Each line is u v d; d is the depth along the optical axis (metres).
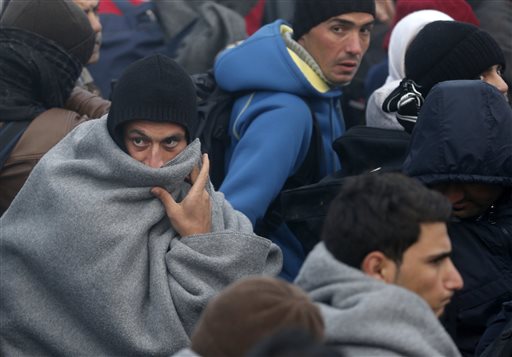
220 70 12.72
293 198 11.38
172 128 9.80
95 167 9.81
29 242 9.76
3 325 9.81
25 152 10.86
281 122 12.13
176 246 9.68
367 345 7.05
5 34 11.45
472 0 15.41
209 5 16.62
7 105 11.07
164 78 9.77
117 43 16.28
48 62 11.45
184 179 10.10
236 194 11.73
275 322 6.26
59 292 9.69
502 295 9.68
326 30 12.60
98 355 9.59
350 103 15.73
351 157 11.46
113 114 9.84
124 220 9.66
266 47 12.62
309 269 7.42
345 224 7.40
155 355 9.44
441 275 7.52
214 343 6.31
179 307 9.52
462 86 9.83
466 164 9.69
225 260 9.66
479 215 9.98
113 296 9.47
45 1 11.55
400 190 7.41
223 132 12.57
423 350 7.05
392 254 7.37
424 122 9.85
